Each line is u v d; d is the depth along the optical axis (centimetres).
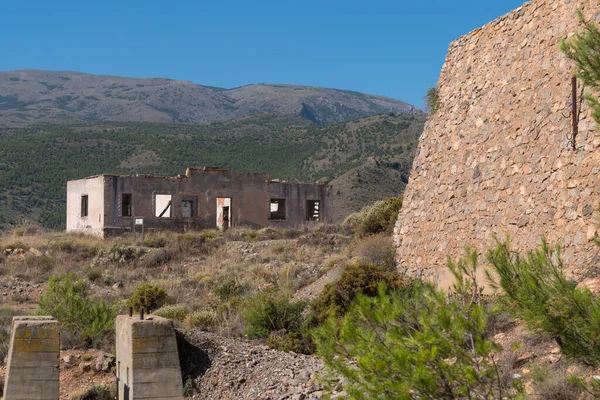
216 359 1455
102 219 4859
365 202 10206
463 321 782
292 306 1938
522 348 1077
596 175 1331
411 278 2062
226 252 4109
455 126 2019
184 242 4312
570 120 1445
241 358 1462
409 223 2208
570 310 776
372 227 3045
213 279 3186
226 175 5241
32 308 2664
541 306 790
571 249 1357
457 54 2109
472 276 980
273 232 4931
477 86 1936
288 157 19038
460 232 1869
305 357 1534
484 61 1931
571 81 1455
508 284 862
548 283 809
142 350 1305
